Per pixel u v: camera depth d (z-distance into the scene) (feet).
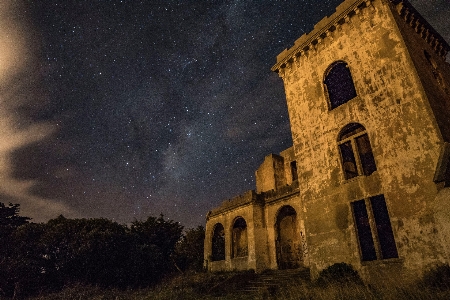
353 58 43.16
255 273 58.44
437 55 48.91
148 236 103.55
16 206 102.83
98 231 79.51
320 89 47.32
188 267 91.81
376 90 39.19
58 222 85.92
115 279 77.10
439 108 36.09
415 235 31.65
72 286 69.36
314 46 50.19
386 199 35.04
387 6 40.81
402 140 35.14
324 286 34.81
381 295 27.86
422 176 32.45
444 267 27.76
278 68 55.93
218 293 49.67
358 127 42.78
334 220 40.11
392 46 38.93
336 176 41.47
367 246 45.47
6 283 70.90
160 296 50.65
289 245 65.77
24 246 76.28
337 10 46.62
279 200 64.34
